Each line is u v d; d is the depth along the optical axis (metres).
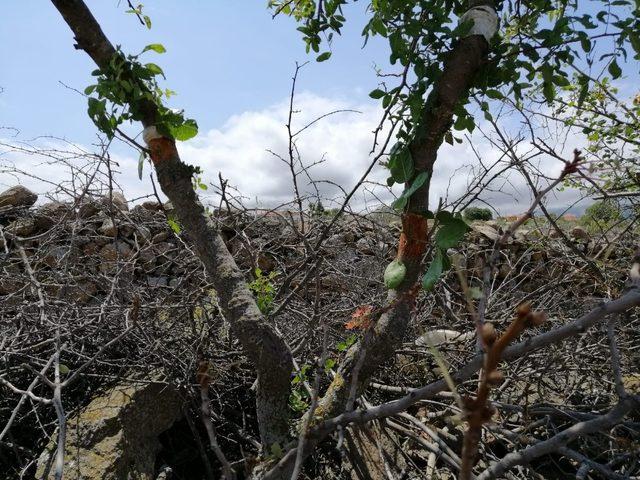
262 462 1.69
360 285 3.27
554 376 2.68
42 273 3.27
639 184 2.29
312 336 2.51
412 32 1.70
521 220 1.11
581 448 2.21
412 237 1.73
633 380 2.60
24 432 2.49
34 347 2.35
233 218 2.95
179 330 2.75
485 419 0.68
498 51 1.86
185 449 2.48
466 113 1.86
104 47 1.73
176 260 3.41
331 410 1.75
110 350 2.66
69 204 3.49
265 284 2.25
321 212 3.18
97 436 2.10
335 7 2.11
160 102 1.87
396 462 2.29
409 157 1.70
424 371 2.73
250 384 2.63
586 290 3.14
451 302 3.17
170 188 1.83
